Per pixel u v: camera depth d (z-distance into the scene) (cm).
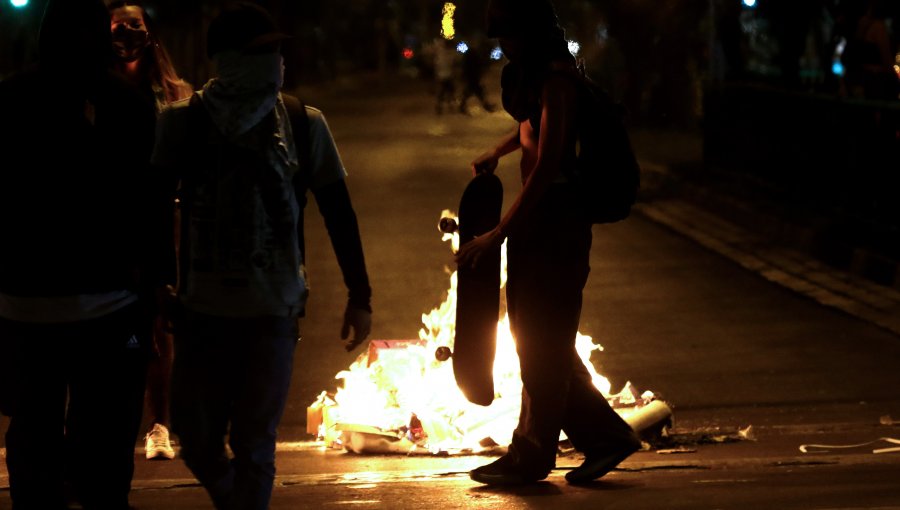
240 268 715
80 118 720
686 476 1010
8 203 723
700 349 1752
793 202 2825
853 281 2170
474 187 948
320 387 1580
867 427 1290
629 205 943
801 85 3300
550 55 933
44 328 731
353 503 911
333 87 10275
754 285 2191
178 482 1006
